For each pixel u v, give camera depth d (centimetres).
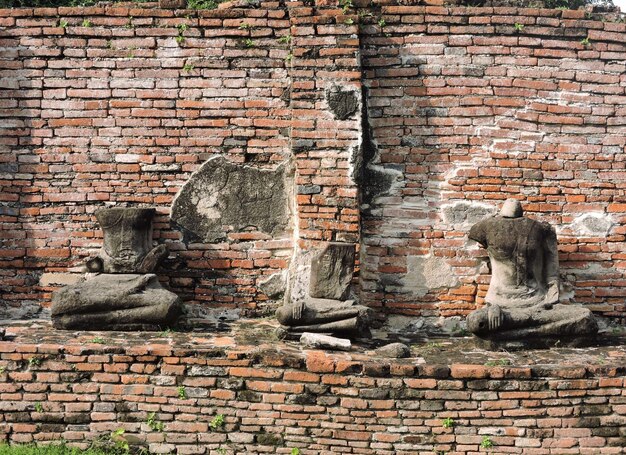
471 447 716
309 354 739
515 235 834
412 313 897
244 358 730
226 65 904
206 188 909
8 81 902
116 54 903
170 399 731
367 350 780
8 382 736
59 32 901
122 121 905
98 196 908
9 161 905
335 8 885
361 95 875
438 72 897
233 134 907
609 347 811
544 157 898
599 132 902
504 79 895
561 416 719
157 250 869
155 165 907
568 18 899
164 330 824
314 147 872
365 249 898
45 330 814
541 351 793
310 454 722
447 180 898
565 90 899
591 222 899
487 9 892
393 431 717
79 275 907
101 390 733
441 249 896
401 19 898
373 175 898
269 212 910
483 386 716
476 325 790
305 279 845
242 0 909
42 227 908
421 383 715
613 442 719
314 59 875
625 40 900
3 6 1170
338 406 720
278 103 906
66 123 905
